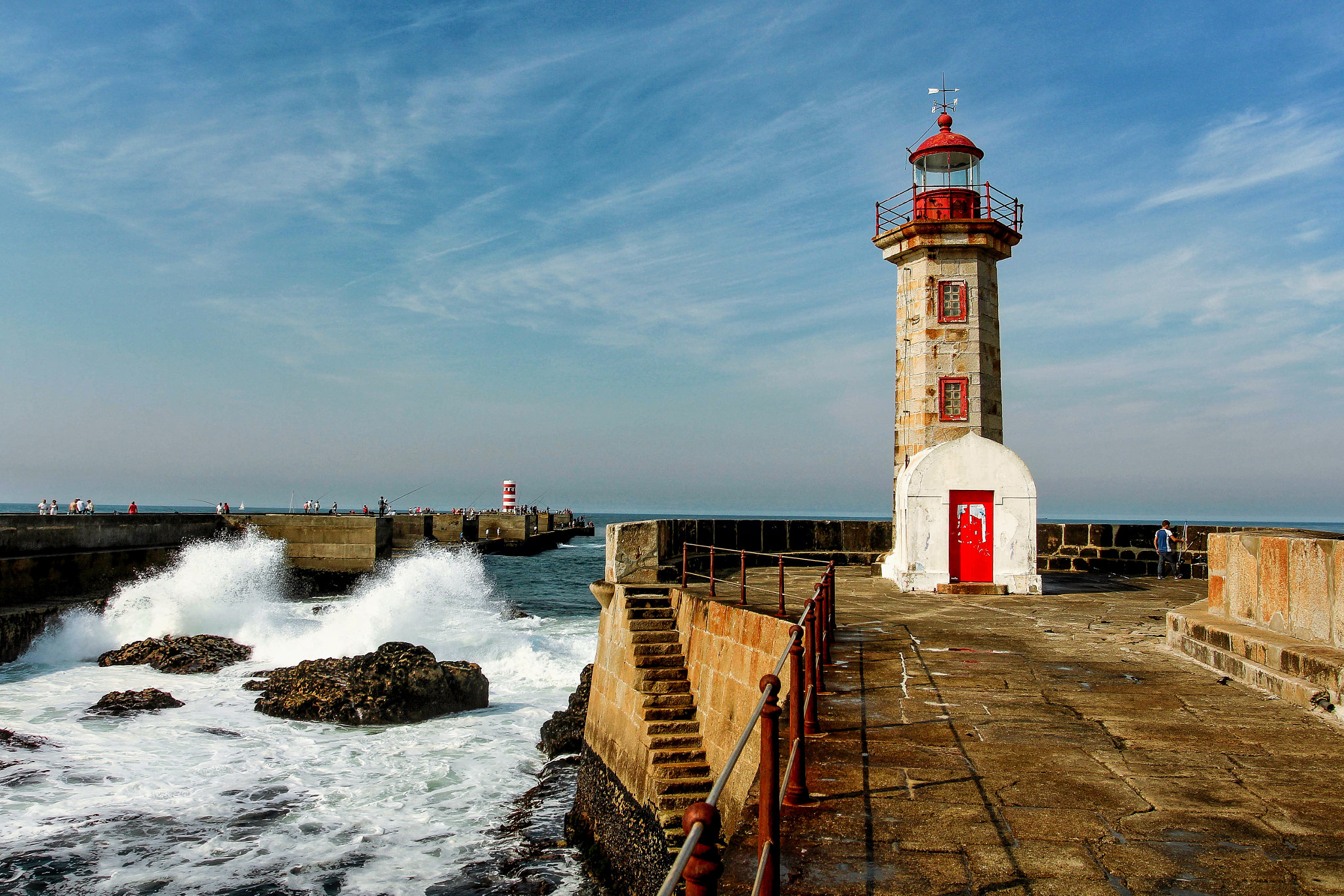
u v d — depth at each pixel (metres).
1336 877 3.32
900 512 15.26
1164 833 3.75
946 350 15.84
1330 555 6.26
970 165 17.09
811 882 3.25
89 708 13.62
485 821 10.22
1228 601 7.89
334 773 11.44
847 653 8.12
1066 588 14.59
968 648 8.39
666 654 10.24
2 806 9.88
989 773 4.56
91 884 8.30
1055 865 3.41
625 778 9.66
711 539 17.39
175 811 10.02
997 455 13.52
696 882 2.03
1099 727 5.49
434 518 45.41
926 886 3.22
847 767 4.67
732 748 8.40
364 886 8.54
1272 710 5.94
